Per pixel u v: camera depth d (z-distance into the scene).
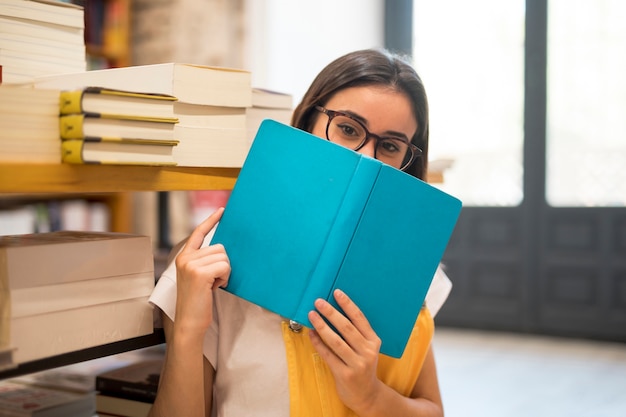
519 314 5.11
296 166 0.99
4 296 0.87
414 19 5.46
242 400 1.07
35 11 1.10
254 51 4.86
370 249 0.98
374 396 1.03
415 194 1.00
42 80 1.11
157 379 1.32
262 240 0.99
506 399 3.53
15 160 0.84
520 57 5.12
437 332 5.18
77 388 1.35
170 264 1.10
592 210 4.88
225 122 1.10
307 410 1.06
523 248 5.09
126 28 4.59
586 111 4.94
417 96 1.16
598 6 4.86
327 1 5.21
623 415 3.29
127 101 0.92
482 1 5.21
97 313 0.98
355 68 1.13
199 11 4.82
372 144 1.13
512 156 5.18
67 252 0.94
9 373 0.86
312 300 0.96
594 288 4.90
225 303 1.10
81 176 0.90
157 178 1.00
